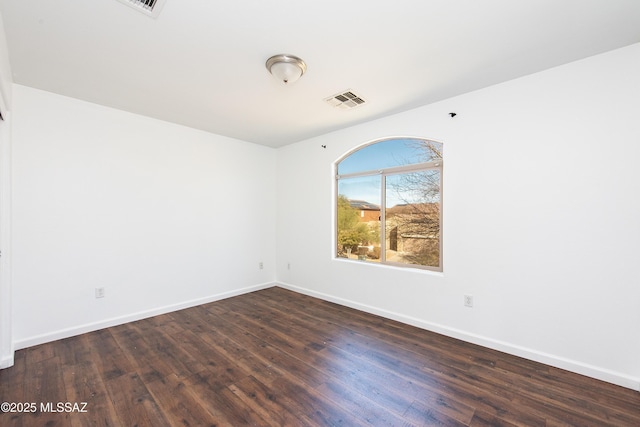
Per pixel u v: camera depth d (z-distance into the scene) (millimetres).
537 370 2266
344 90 2693
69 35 1874
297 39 1921
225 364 2363
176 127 3686
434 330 3006
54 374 2201
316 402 1895
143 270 3391
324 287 4172
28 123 2650
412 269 3295
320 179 4230
